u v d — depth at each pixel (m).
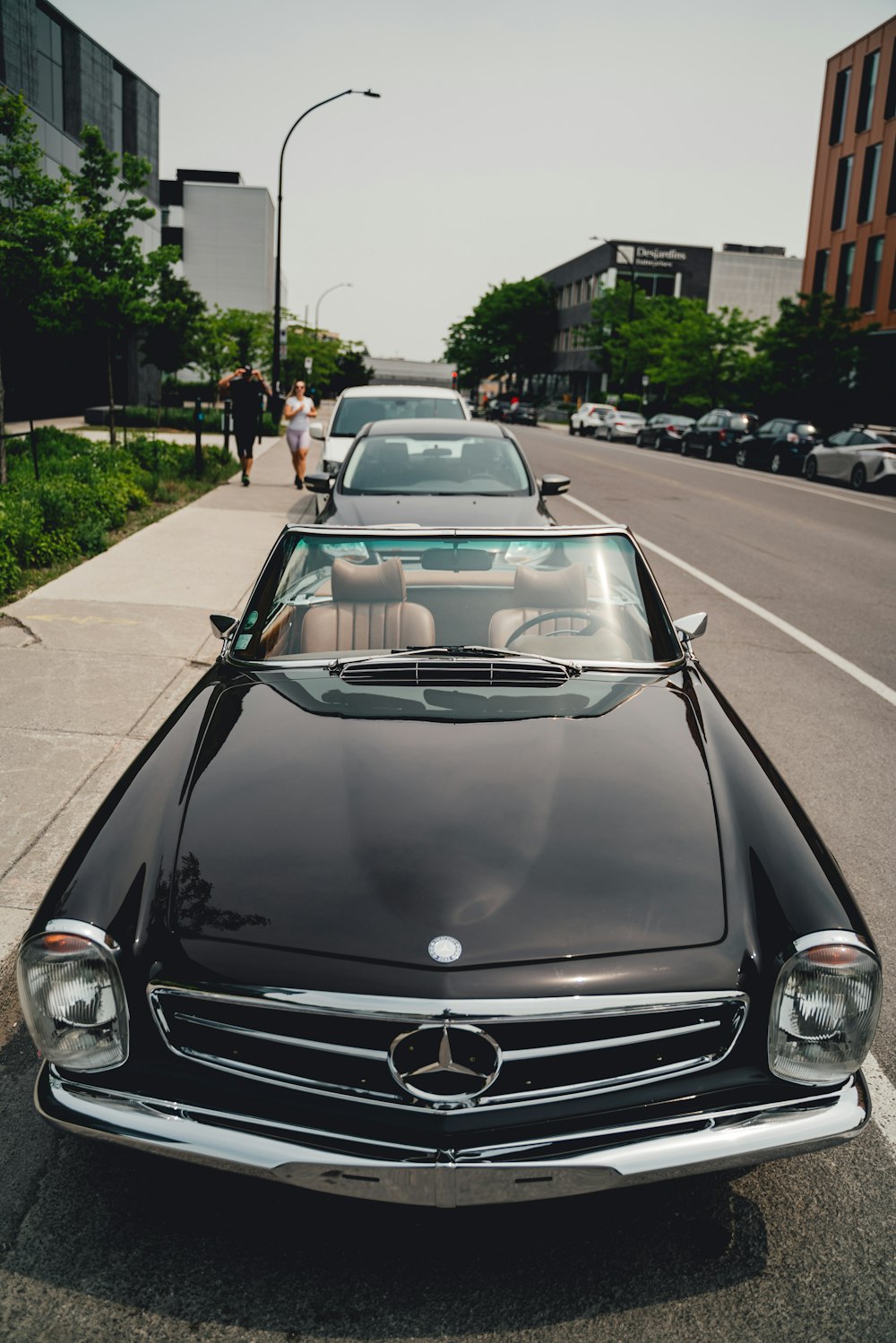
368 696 3.40
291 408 15.80
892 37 35.84
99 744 5.55
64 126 32.31
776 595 10.48
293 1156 2.27
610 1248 2.54
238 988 2.30
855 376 33.88
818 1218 2.64
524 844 2.59
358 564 4.09
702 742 3.15
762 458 26.81
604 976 2.29
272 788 2.82
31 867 4.30
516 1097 2.29
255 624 3.86
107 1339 2.28
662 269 67.12
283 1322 2.33
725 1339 2.30
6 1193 2.69
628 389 60.12
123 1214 2.62
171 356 29.17
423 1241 2.55
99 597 8.64
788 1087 2.38
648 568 4.11
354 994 2.26
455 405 12.70
